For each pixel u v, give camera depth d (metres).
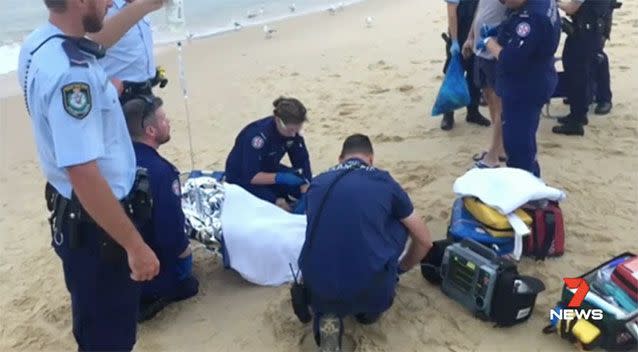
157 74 4.43
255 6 12.10
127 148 2.57
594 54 5.45
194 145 6.04
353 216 3.21
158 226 3.47
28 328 3.65
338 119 6.41
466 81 5.70
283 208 4.48
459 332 3.44
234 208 3.94
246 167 4.38
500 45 4.30
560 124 5.80
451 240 3.89
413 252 3.60
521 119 4.27
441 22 9.87
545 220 3.84
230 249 3.85
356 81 7.46
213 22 10.96
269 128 4.36
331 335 3.22
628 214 4.40
